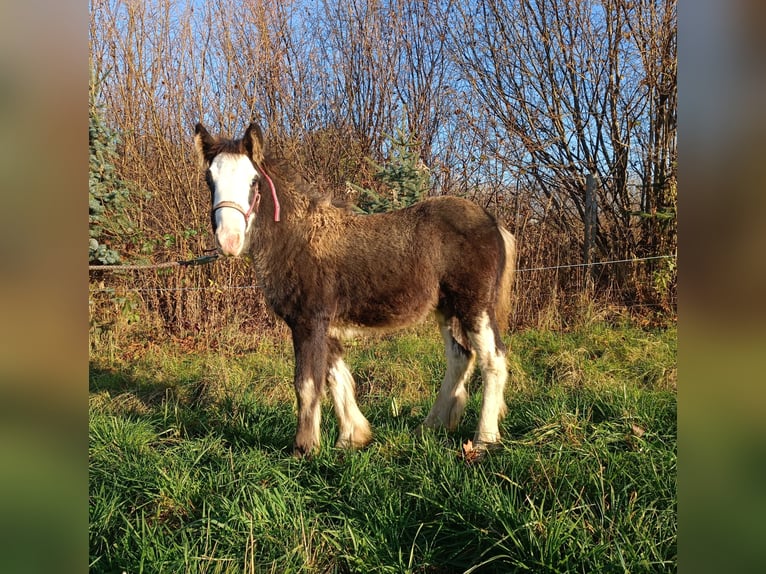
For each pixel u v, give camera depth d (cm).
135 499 279
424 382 489
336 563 226
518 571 208
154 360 630
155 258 773
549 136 862
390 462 312
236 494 269
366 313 354
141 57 877
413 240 348
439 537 239
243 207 313
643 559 200
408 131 921
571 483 255
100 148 690
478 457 315
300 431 334
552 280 717
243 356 639
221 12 917
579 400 386
